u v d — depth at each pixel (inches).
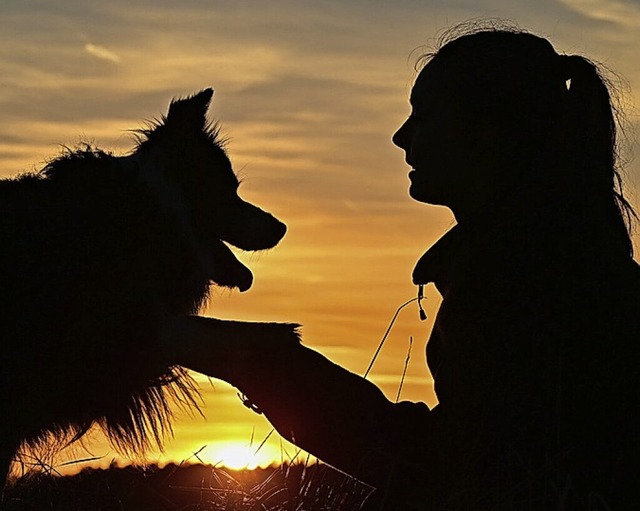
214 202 173.8
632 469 89.8
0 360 132.9
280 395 105.6
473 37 106.1
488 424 93.1
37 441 144.2
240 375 109.0
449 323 95.8
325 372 106.3
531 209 95.6
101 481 138.9
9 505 126.8
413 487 99.5
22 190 143.3
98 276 140.6
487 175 103.3
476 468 93.2
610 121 100.8
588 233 94.5
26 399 135.6
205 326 135.9
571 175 97.1
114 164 154.3
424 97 106.7
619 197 104.0
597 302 92.1
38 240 137.8
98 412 145.0
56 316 136.6
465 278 95.3
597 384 91.2
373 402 104.0
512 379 92.4
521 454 92.2
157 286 151.9
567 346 91.7
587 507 85.3
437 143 105.0
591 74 100.7
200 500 130.9
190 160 168.4
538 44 104.3
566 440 91.7
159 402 156.2
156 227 154.6
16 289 134.6
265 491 127.7
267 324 133.2
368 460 101.6
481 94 102.3
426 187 108.0
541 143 101.4
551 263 93.0
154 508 128.3
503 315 92.8
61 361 137.6
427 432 102.1
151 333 141.0
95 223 143.4
